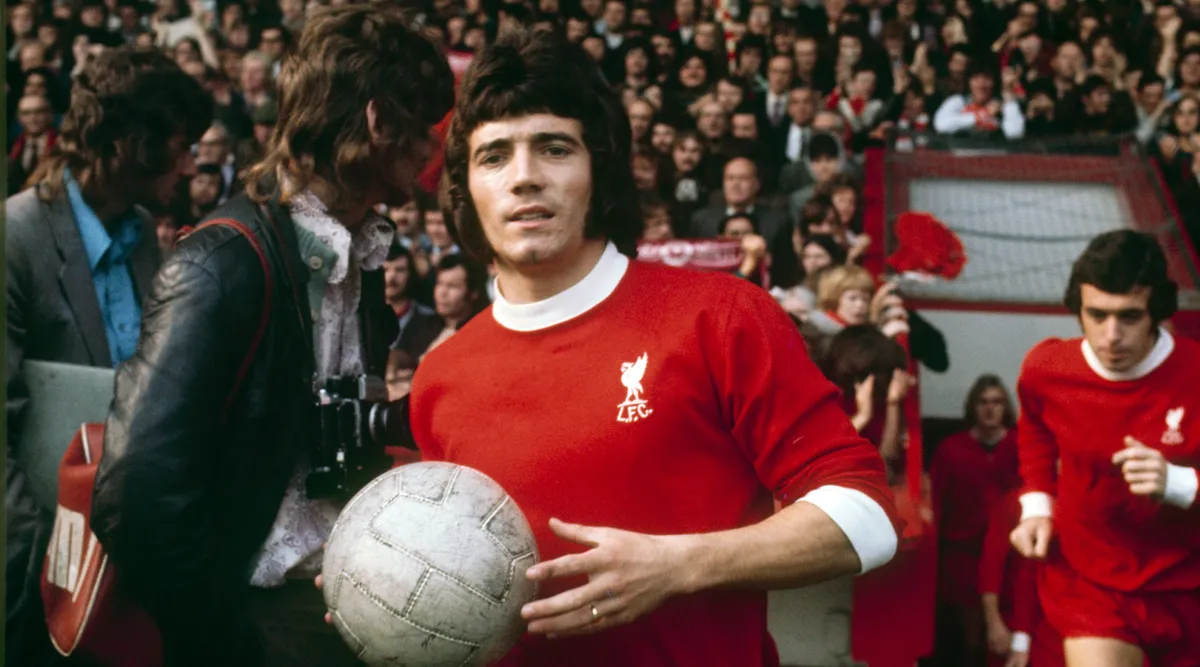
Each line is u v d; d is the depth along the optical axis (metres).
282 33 5.80
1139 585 2.88
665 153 5.27
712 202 5.12
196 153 4.96
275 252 1.75
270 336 1.72
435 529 1.38
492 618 1.38
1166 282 2.76
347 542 1.42
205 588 1.64
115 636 1.91
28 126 5.39
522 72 1.50
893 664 3.45
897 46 5.92
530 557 1.42
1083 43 5.98
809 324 4.01
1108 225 4.77
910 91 5.72
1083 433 2.90
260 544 1.79
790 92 5.62
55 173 2.39
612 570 1.31
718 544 1.35
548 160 1.51
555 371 1.51
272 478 1.77
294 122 1.78
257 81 5.62
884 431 3.67
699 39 6.14
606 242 1.59
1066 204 4.88
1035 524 3.00
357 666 1.91
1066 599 2.98
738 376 1.45
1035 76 5.89
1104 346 2.80
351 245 1.89
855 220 4.87
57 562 1.96
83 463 1.97
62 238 2.38
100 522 1.60
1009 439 4.05
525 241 1.49
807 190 5.05
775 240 4.73
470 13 6.20
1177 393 2.81
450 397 1.61
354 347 1.97
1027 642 3.62
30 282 2.33
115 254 2.48
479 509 1.41
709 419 1.48
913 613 3.46
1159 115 5.62
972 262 4.61
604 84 1.57
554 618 1.32
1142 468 2.67
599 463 1.46
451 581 1.37
